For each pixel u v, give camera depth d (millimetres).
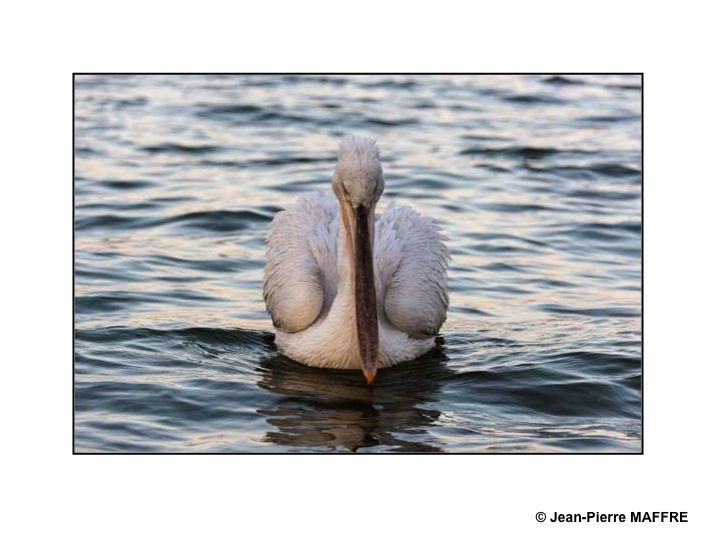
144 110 23641
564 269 15219
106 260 15117
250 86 25922
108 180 18766
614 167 20156
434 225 13312
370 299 11078
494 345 12672
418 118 23344
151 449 9773
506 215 17438
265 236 16359
